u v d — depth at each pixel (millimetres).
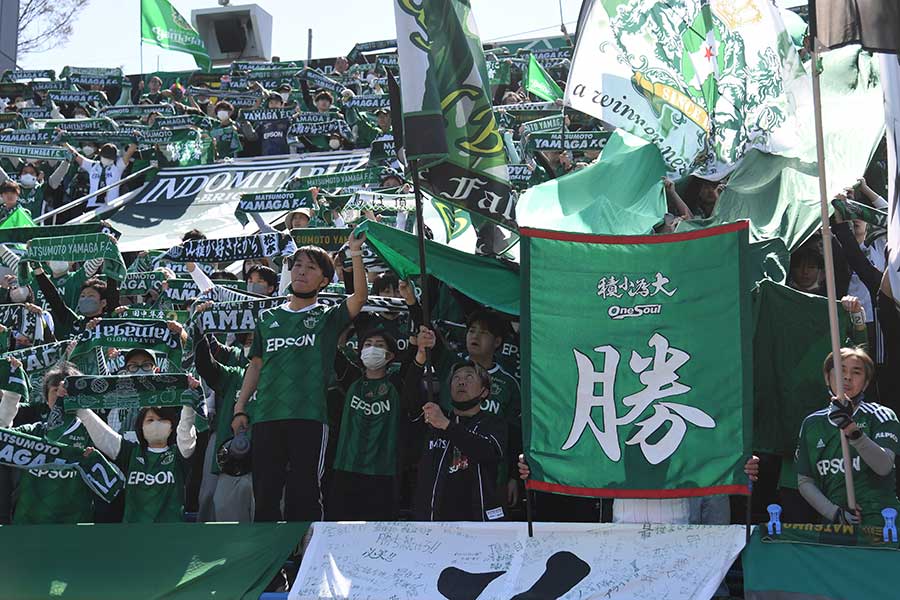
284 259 10188
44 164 17766
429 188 7645
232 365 8664
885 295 7477
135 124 19594
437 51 7605
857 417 6727
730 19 10531
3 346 9695
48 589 7410
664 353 7031
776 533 6637
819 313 7457
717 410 6906
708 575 6637
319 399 7535
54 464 7840
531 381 7066
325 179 14484
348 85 22297
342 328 7770
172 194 16922
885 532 6414
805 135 10508
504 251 8508
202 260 10188
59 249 10352
